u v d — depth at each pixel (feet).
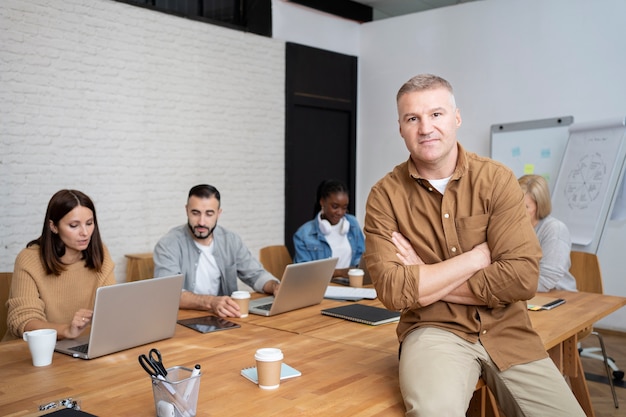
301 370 5.56
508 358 5.57
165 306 6.56
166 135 16.80
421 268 5.62
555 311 7.97
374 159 21.52
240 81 18.49
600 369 12.88
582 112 16.29
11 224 13.96
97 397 4.80
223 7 18.47
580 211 15.05
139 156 16.24
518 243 5.57
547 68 16.97
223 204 18.24
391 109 20.95
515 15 17.61
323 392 4.98
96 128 15.35
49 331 5.85
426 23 19.80
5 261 13.91
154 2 16.85
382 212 6.12
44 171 14.46
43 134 14.40
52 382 5.20
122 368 5.61
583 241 14.74
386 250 5.93
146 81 16.30
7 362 5.83
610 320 15.83
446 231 5.85
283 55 19.57
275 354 5.02
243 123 18.63
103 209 15.56
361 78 21.80
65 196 7.54
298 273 8.02
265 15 19.07
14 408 4.57
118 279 15.88
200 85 17.52
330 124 21.27
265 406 4.61
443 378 4.96
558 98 16.76
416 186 6.04
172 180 16.98
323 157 21.13
